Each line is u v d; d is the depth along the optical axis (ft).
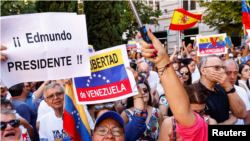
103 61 7.31
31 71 5.98
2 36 5.74
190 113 4.26
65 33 6.20
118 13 25.58
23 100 10.23
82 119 7.70
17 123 6.34
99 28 24.88
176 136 6.12
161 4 57.36
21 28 5.86
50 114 8.41
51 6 20.44
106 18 24.99
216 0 37.29
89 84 7.34
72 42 6.26
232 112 8.00
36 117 10.82
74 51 6.28
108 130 5.61
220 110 8.04
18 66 5.89
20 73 5.91
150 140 8.28
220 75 7.64
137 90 6.94
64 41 6.18
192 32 53.78
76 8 22.17
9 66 5.83
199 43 16.72
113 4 25.50
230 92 7.71
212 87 8.24
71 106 7.46
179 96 4.05
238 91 9.79
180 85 4.06
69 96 7.51
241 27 38.65
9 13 16.07
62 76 6.19
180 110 4.09
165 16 56.44
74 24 6.29
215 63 7.93
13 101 9.89
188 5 53.52
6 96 9.80
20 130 6.56
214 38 16.26
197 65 16.87
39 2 20.67
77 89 7.43
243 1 18.42
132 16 39.29
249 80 13.24
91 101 7.34
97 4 24.61
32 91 14.35
